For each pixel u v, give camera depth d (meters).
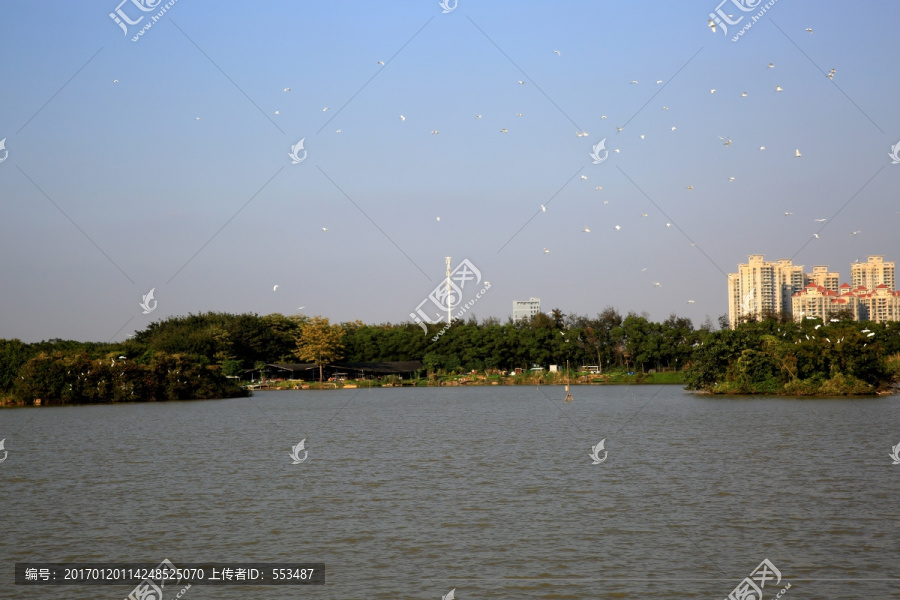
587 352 164.62
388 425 67.81
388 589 22.30
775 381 98.75
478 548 25.88
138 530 28.42
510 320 187.12
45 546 26.52
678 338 157.12
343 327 177.38
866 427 59.28
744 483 36.19
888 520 28.95
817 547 25.69
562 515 30.09
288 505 32.28
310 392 135.00
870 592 21.69
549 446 50.69
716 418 69.50
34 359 100.31
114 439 57.75
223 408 93.12
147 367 107.50
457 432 60.75
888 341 123.69
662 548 25.72
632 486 35.69
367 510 31.23
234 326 153.12
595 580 22.80
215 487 36.44
